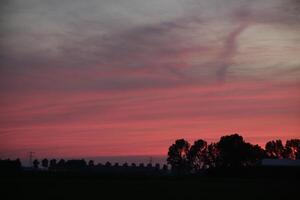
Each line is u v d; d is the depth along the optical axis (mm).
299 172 104938
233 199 43688
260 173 107438
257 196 47406
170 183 74438
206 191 53969
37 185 58781
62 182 69188
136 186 63000
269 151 174750
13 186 55438
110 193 48594
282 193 50656
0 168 110125
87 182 72125
